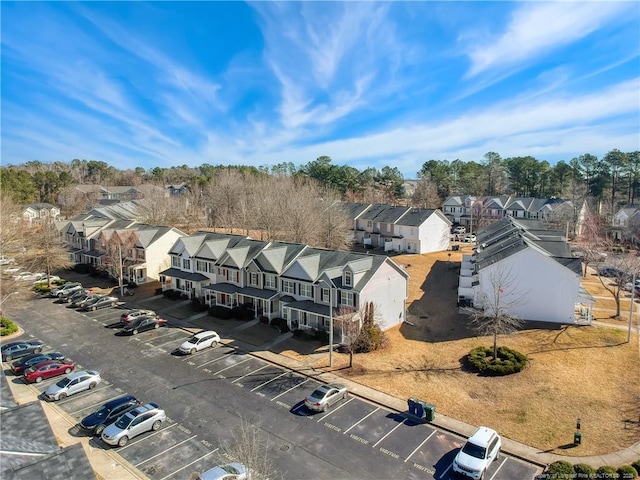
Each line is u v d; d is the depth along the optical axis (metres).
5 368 35.44
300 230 65.56
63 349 38.97
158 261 62.06
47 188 135.25
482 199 106.38
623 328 39.72
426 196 117.06
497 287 40.59
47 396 29.94
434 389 31.22
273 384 32.25
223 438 25.50
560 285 40.69
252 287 47.16
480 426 26.78
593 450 24.31
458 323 42.53
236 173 120.12
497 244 52.06
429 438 25.62
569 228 83.06
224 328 43.66
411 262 66.25
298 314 42.66
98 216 84.00
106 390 31.50
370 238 79.88
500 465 23.38
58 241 64.38
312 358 36.50
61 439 25.44
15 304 48.00
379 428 26.62
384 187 133.12
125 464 23.14
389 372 33.78
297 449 24.42
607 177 110.00
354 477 22.12
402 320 44.25
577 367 33.00
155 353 37.94
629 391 29.94
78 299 52.03
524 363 33.31
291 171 167.12
